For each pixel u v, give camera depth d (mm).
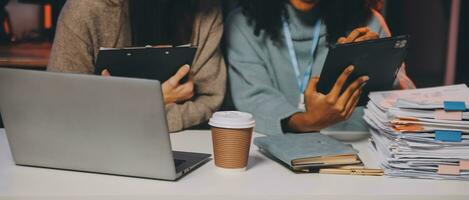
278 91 2055
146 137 1296
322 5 2148
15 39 3428
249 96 2033
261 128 1883
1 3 3387
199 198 1253
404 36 1658
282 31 2162
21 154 1428
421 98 1489
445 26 3648
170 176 1323
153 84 1241
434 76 3691
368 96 1690
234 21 2168
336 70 1654
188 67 1797
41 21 3447
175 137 1762
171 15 2043
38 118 1370
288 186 1313
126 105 1278
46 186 1294
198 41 2014
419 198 1290
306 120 1788
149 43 2027
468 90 1586
